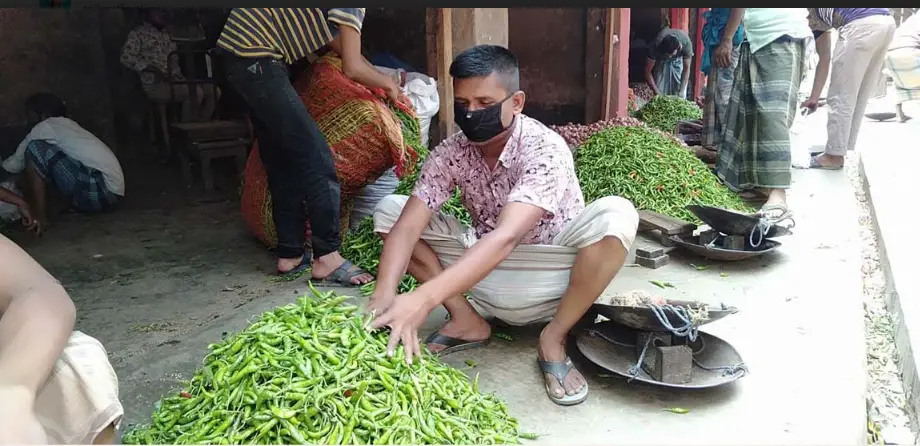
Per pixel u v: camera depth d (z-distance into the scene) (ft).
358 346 7.10
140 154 27.37
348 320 7.47
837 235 15.42
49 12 24.56
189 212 19.33
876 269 15.46
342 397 6.73
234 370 6.98
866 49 20.15
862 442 7.99
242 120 23.65
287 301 12.32
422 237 9.84
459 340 10.26
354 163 13.94
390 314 7.62
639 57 37.01
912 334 10.99
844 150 21.35
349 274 13.03
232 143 22.12
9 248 5.48
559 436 7.99
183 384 9.32
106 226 17.83
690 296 12.17
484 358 10.00
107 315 11.85
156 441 6.84
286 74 12.35
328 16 12.53
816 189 19.30
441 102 18.98
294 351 7.03
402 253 8.79
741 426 8.13
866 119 34.81
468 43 18.60
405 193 14.75
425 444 6.72
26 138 18.04
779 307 11.62
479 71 8.15
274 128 12.27
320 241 13.01
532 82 26.89
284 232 13.34
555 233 9.56
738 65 17.16
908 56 31.14
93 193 18.52
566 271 9.46
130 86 27.32
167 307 12.21
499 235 7.99
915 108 36.52
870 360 11.51
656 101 28.04
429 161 9.32
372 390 6.91
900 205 18.21
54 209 19.48
